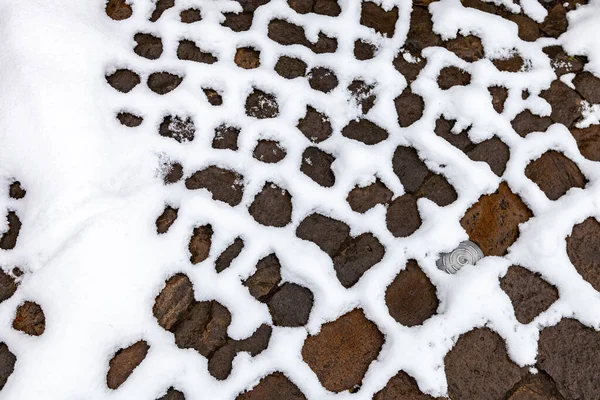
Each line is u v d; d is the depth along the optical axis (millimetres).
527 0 2283
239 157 2123
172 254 2041
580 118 2199
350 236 2096
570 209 2105
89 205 2027
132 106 2127
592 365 2041
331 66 2207
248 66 2195
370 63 2205
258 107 2170
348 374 2020
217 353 2014
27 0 2146
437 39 2248
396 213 2115
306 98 2178
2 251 2031
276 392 2000
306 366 2014
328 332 2035
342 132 2164
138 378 1971
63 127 2061
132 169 2080
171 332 2018
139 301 2004
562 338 2051
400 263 2076
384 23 2256
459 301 2041
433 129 2170
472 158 2154
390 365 2012
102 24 2184
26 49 2105
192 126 2139
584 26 2252
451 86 2205
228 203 2096
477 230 2107
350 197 2119
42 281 1990
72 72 2107
